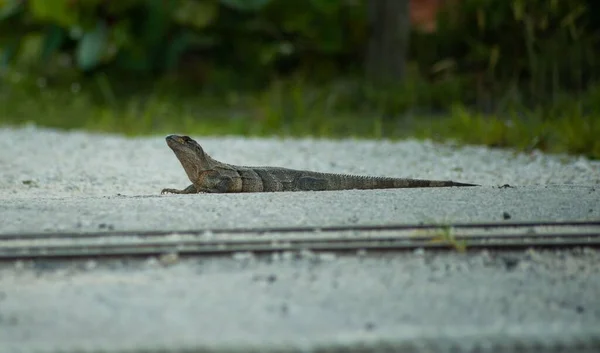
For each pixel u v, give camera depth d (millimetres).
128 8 49000
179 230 14008
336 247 13289
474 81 42125
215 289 11680
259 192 17688
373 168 25328
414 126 36844
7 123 38812
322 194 17078
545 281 12148
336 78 49781
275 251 13188
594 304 11211
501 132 30609
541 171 24109
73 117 40250
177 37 49906
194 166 18406
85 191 20984
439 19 46875
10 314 10719
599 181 21969
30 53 55281
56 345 9648
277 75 50688
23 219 14898
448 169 24922
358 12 52219
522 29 38188
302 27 51625
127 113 39656
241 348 9586
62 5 47750
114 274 12391
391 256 13234
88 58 48125
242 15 50875
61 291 11633
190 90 49594
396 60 47688
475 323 10461
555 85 35312
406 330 10148
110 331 10141
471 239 13820
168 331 10133
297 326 10320
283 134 35281
